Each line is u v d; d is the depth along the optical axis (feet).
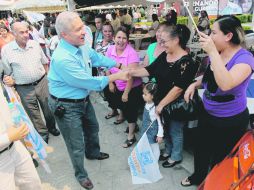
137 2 17.79
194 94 8.24
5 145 5.25
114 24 29.30
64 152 11.75
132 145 11.75
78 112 8.36
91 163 10.66
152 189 8.87
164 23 8.36
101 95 18.52
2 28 15.35
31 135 7.55
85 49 8.32
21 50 10.92
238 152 6.33
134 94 10.91
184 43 8.14
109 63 9.59
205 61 11.23
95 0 15.29
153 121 8.81
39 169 10.53
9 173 5.77
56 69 7.56
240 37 5.91
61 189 9.30
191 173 9.41
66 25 7.09
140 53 17.12
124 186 9.21
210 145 7.40
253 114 8.29
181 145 9.65
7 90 7.71
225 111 6.54
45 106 12.33
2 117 5.57
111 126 13.82
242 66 5.77
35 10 36.58
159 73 8.63
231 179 6.02
